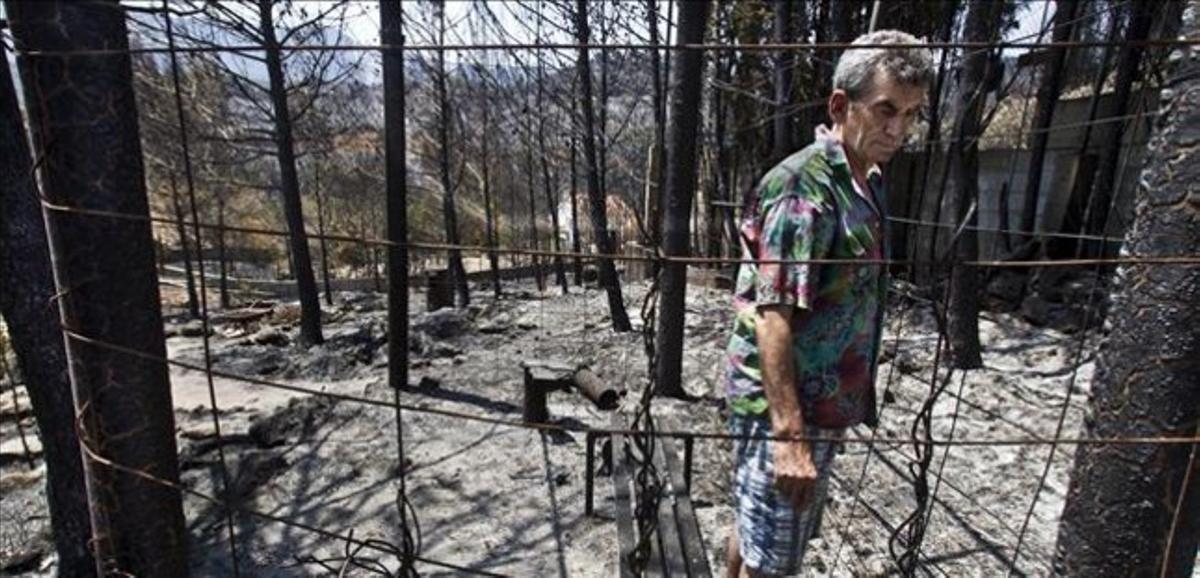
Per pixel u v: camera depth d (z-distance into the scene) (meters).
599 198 7.43
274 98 7.46
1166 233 1.64
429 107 13.27
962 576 3.08
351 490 4.08
